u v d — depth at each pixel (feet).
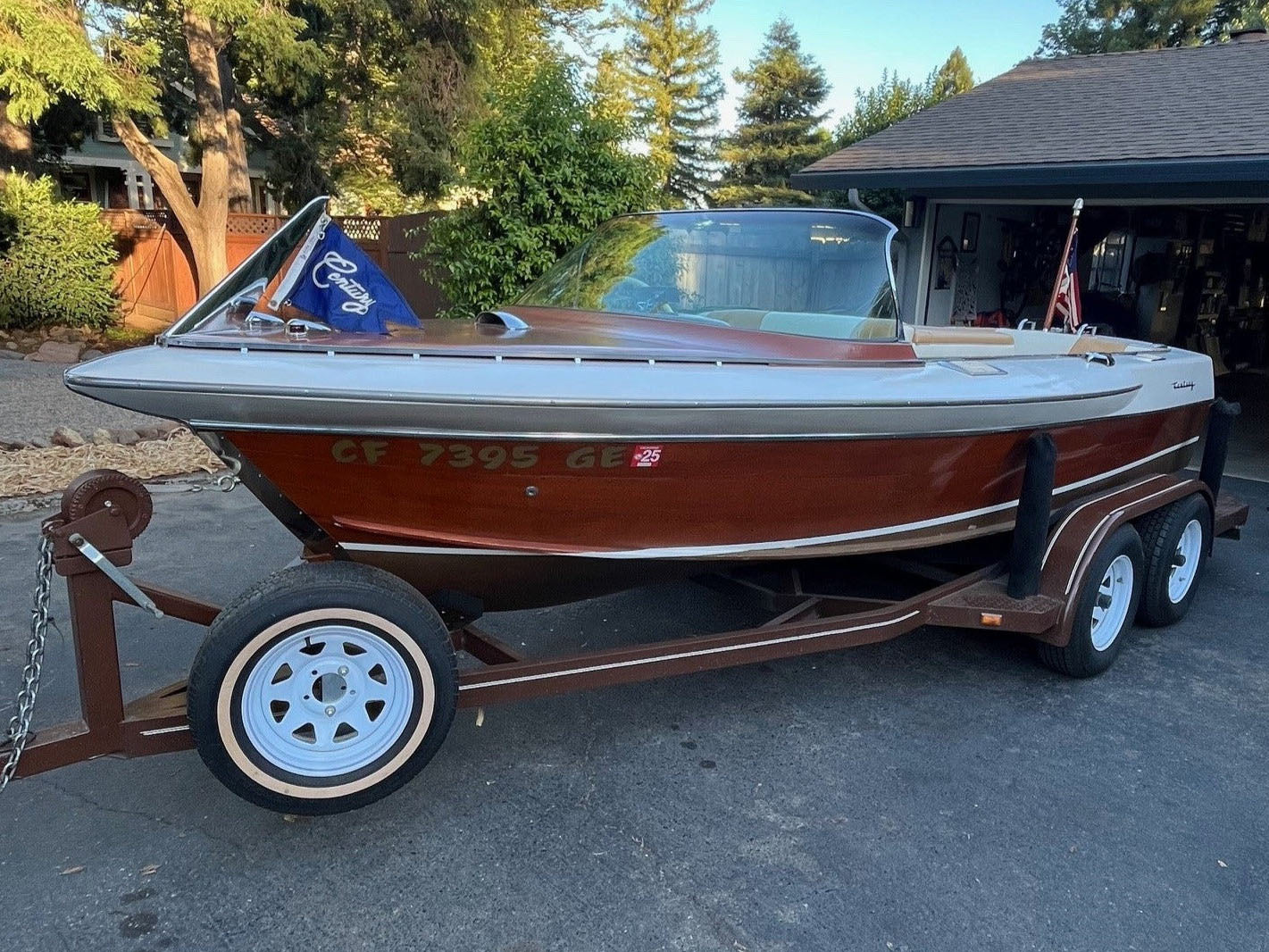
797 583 13.07
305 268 9.02
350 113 55.42
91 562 7.92
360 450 8.35
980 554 14.16
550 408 8.43
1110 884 8.68
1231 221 45.52
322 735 8.64
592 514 9.55
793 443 9.86
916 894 8.45
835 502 10.85
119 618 13.89
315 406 7.84
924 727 11.66
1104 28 107.96
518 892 8.29
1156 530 14.60
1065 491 14.08
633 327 11.33
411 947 7.59
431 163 51.11
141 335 47.57
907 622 11.80
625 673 10.14
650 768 10.48
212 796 9.62
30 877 8.25
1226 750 11.30
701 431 9.22
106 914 7.81
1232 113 28.71
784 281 11.97
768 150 124.98
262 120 58.18
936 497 11.90
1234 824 9.72
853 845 9.14
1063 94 36.17
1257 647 14.73
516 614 14.80
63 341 44.06
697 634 14.21
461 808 9.58
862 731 11.51
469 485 8.89
